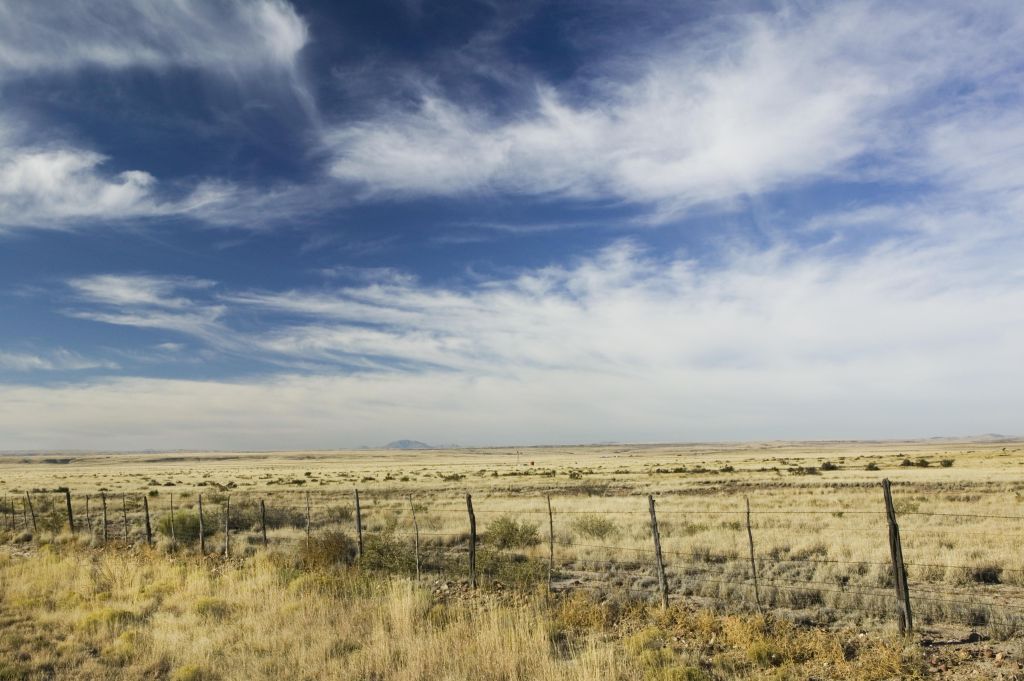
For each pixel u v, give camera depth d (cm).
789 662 1021
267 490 6041
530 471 8944
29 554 2545
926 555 1781
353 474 10106
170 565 2064
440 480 7481
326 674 1018
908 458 9681
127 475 11600
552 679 945
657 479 6253
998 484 4141
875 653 1047
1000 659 1000
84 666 1106
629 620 1321
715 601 1428
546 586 1619
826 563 1770
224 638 1232
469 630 1191
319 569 1864
